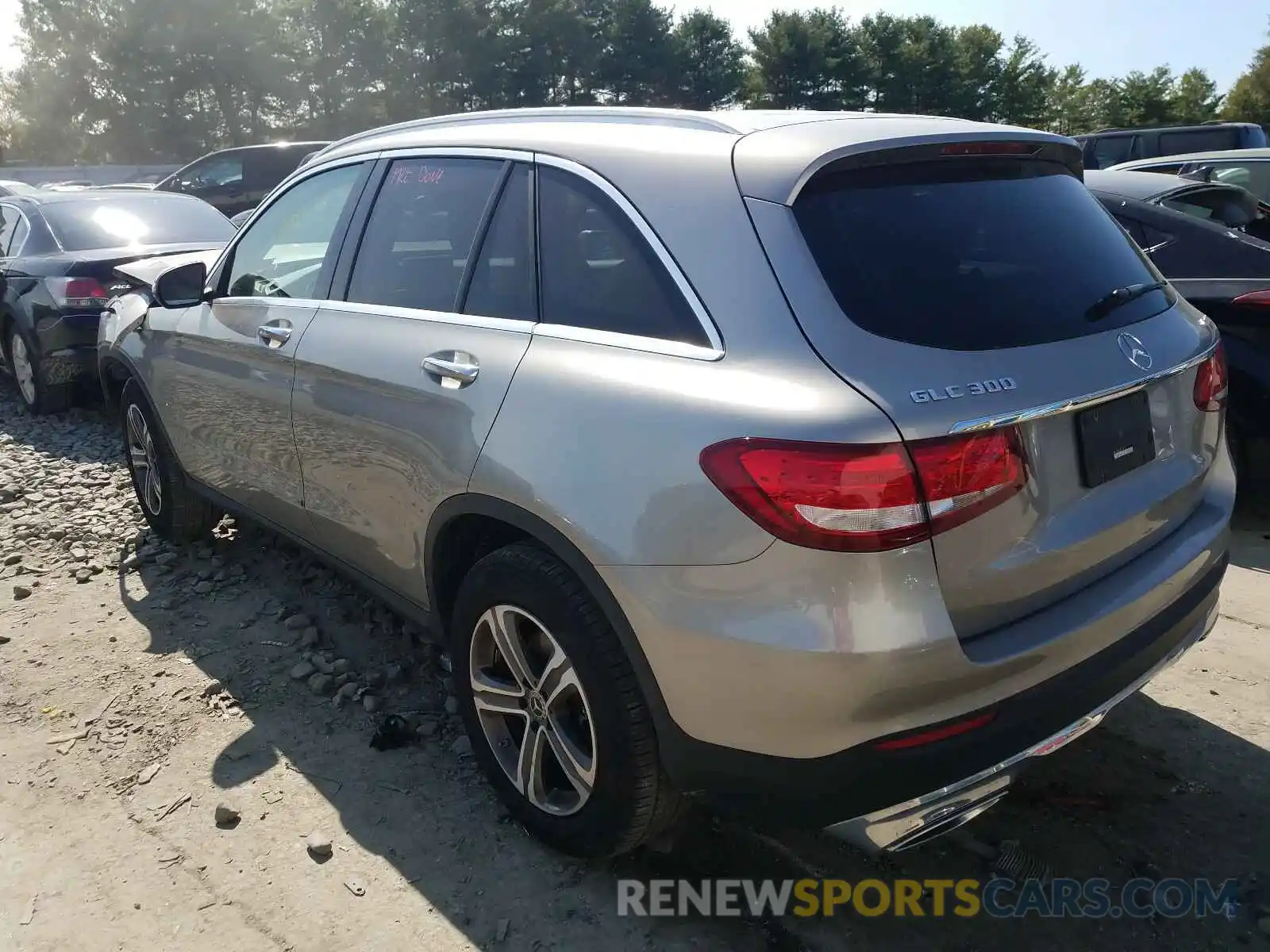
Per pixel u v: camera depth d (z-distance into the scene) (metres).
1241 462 4.54
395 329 2.90
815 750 1.97
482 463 2.44
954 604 1.99
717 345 2.10
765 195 2.15
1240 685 3.36
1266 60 60.50
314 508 3.34
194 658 3.65
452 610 2.85
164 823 2.75
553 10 58.53
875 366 1.95
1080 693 2.18
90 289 6.76
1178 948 2.31
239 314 3.64
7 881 2.54
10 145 61.81
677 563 2.02
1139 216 5.52
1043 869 2.56
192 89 55.75
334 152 3.55
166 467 4.37
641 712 2.23
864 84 66.94
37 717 3.27
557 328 2.45
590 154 2.52
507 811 2.75
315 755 3.06
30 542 4.73
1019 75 68.38
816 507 1.87
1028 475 2.05
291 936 2.36
